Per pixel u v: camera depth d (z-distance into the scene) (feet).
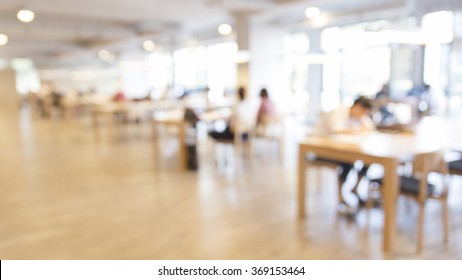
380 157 9.51
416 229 10.91
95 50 48.32
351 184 15.30
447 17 23.00
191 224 11.45
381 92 24.34
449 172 11.77
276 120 19.36
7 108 50.19
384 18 26.18
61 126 35.58
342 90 30.81
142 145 24.99
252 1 22.88
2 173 17.83
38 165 19.42
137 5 25.07
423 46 24.11
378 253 9.52
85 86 63.26
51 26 33.09
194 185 15.58
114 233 10.85
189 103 28.48
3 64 65.00
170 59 46.85
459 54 22.72
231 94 29.78
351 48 29.37
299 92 33.14
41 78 63.82
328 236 10.53
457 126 15.20
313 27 30.01
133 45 44.73
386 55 27.02
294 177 16.66
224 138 19.33
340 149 10.48
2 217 12.14
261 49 28.68
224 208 12.82
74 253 9.62
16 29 32.14
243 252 9.62
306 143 11.48
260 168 18.37
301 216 11.90
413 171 9.66
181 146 18.12
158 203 13.38
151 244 10.12
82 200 13.79
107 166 19.08
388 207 9.48
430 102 21.71
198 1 22.86
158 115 20.97
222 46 40.93
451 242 10.09
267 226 11.27
